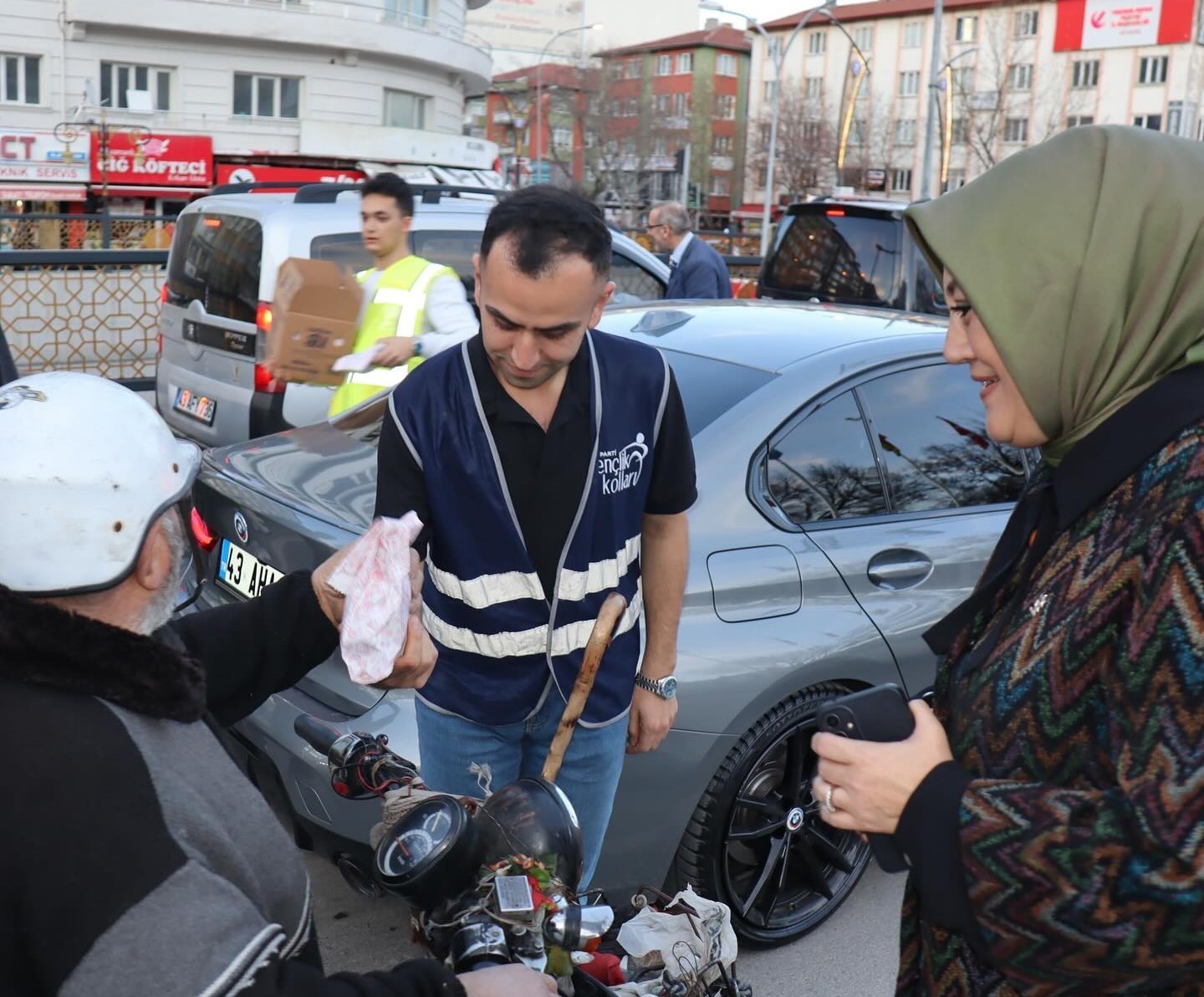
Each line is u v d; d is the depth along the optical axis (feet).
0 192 95.09
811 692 10.24
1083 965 3.78
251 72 106.73
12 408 4.08
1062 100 204.13
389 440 7.32
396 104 117.08
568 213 6.49
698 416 10.64
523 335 6.65
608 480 7.40
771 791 10.28
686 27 307.99
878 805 4.20
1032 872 3.76
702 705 9.42
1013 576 4.71
